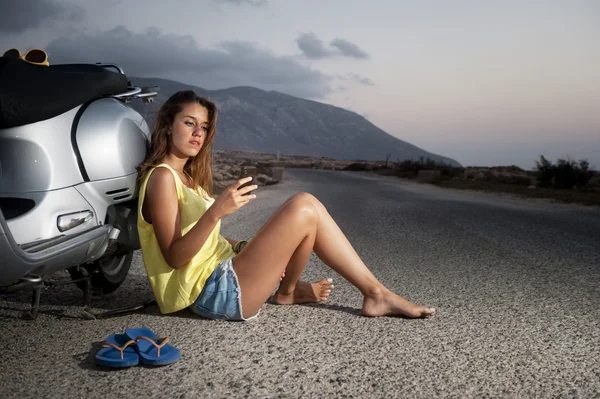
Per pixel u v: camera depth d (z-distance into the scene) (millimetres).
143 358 2385
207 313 3020
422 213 10453
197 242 2760
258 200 12836
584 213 11359
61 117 2805
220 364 2438
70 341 2715
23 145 2613
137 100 3598
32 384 2199
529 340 2877
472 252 5926
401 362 2512
